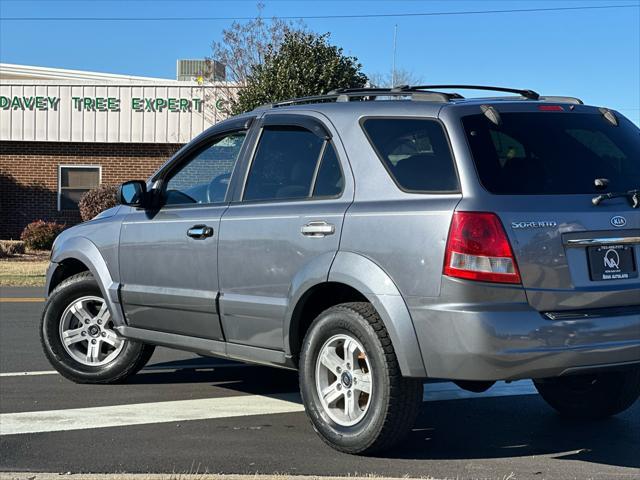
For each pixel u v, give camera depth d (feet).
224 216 19.13
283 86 66.23
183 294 19.89
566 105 17.30
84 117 87.45
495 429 18.88
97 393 22.45
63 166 88.63
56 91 87.35
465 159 15.66
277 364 18.17
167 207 20.98
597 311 15.64
